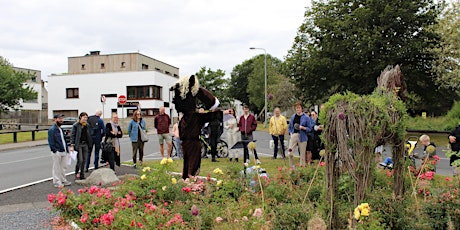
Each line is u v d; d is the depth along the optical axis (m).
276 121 12.69
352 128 4.57
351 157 4.58
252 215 5.16
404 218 4.66
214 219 5.19
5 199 8.05
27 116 53.41
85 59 54.34
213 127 13.05
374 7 23.17
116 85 46.03
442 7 25.45
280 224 4.59
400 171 5.14
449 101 37.56
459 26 24.12
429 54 23.88
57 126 9.51
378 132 4.56
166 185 6.31
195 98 7.90
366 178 4.60
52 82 47.75
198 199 6.19
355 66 23.30
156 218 4.85
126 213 4.90
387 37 23.06
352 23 23.53
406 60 23.59
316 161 11.06
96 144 11.94
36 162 15.58
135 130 12.41
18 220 6.29
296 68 27.44
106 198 5.61
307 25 26.81
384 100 4.79
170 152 13.80
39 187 9.44
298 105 10.45
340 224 4.82
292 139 10.54
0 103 41.75
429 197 5.43
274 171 10.02
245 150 11.86
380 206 4.74
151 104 45.03
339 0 25.20
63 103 47.56
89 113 46.81
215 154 13.47
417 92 25.78
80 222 5.07
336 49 23.98
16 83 41.81
